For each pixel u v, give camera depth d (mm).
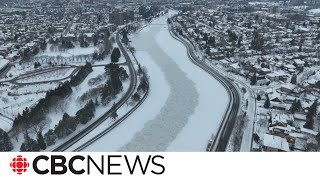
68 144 137750
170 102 183375
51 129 140250
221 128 152875
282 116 150375
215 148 135375
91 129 150375
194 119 163250
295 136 133500
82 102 173250
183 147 137875
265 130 145250
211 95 193250
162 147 138375
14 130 140750
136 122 159125
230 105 177625
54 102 164000
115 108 170250
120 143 140875
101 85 192625
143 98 186625
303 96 177625
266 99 175125
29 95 189750
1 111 167625
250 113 164875
